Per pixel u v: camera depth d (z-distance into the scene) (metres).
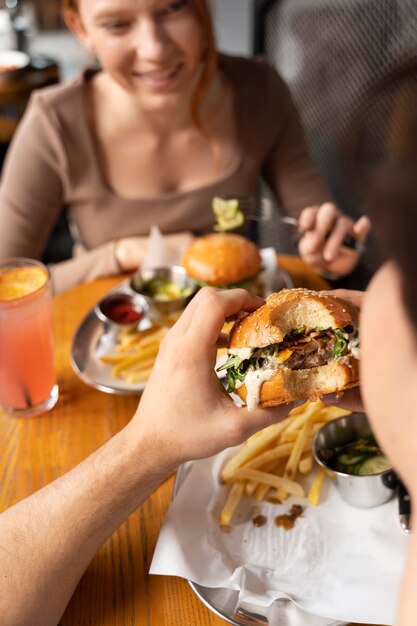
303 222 1.00
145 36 0.95
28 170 1.10
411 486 0.30
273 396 0.62
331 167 1.40
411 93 0.24
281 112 1.18
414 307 0.28
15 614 0.54
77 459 0.72
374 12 1.19
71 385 0.82
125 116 1.09
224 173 1.15
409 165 0.24
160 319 0.93
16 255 1.09
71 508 0.58
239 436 0.57
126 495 0.58
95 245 1.17
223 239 0.99
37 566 0.55
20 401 0.77
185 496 0.65
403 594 0.31
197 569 0.59
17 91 1.79
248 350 0.63
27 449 0.74
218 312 0.60
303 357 0.63
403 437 0.30
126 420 0.77
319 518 0.64
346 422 0.70
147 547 0.63
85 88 1.12
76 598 0.59
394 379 0.30
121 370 0.83
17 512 0.58
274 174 1.23
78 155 1.11
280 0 1.46
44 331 0.75
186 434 0.57
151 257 1.02
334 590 0.57
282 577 0.59
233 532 0.63
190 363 0.58
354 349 0.63
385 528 0.62
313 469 0.69
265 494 0.66
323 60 1.36
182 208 1.14
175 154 1.13
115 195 1.13
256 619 0.56
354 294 0.68
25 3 2.73
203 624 0.57
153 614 0.58
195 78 1.10
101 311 0.91
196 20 0.98
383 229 0.27
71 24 1.06
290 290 0.67
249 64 1.17
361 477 0.63
